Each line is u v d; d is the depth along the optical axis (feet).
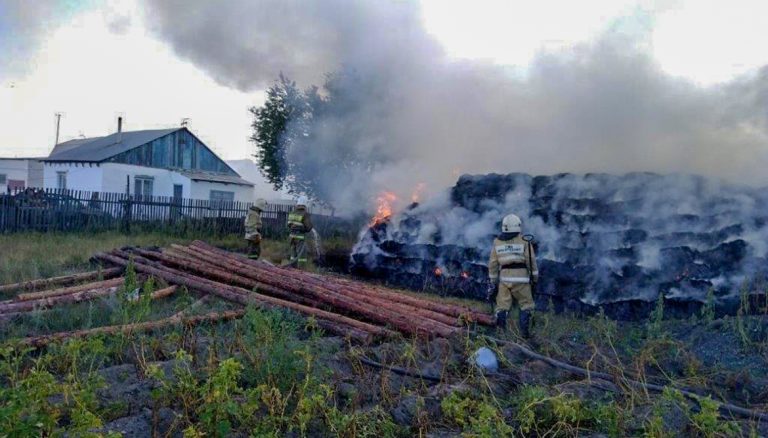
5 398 10.83
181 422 11.56
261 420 11.80
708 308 22.70
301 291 23.48
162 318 20.42
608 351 19.86
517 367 17.24
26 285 24.26
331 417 12.16
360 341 18.95
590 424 13.35
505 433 11.64
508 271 20.93
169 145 89.04
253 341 15.40
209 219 60.75
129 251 30.17
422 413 13.03
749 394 16.38
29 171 109.09
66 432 10.50
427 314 22.68
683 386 16.47
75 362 13.82
